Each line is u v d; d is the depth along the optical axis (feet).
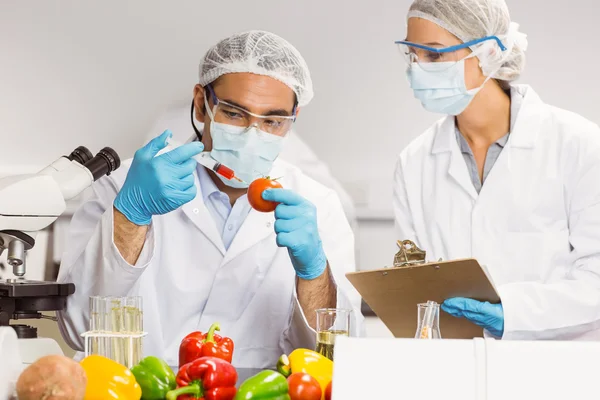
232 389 4.09
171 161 6.28
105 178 7.68
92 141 11.39
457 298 6.30
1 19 11.28
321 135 11.13
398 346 3.52
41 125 11.38
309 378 4.10
